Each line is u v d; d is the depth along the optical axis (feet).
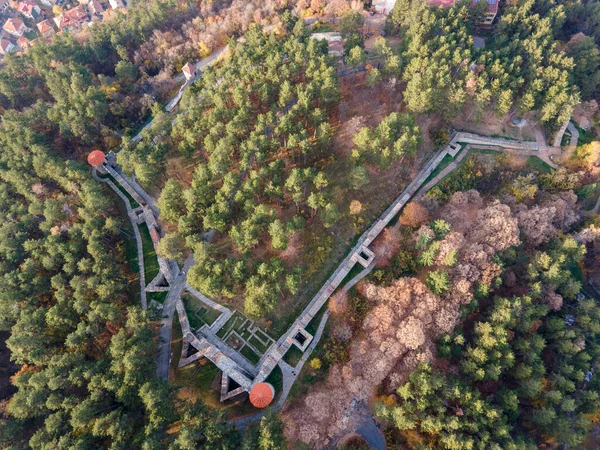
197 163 387.55
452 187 370.53
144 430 235.40
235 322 305.94
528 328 289.74
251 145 333.01
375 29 500.74
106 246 332.60
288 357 290.56
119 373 252.42
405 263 320.50
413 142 332.39
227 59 466.70
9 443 251.80
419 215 330.54
